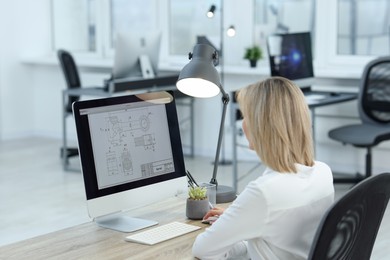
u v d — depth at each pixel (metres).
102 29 7.49
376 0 5.72
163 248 2.04
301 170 1.88
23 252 2.00
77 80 6.17
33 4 7.77
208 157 6.64
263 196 1.79
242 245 2.06
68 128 7.68
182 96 6.30
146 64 5.92
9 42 7.59
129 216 2.40
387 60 5.13
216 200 2.55
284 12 6.29
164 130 2.46
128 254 1.98
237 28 6.58
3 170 6.07
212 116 6.57
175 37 7.03
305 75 5.48
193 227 2.24
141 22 7.24
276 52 5.25
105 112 2.28
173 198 2.65
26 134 7.87
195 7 6.81
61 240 2.12
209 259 1.91
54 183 5.59
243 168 6.11
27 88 7.82
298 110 1.84
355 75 5.55
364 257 1.87
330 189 1.94
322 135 5.86
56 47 7.91
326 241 1.60
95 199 2.23
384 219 4.53
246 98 1.88
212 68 2.26
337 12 5.93
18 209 4.81
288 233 1.83
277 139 1.82
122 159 2.32
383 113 5.20
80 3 7.64
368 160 5.19
